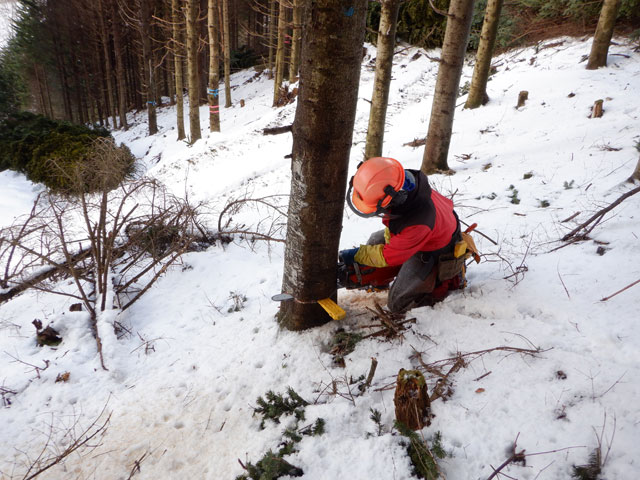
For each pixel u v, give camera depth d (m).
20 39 27.94
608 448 1.73
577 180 4.90
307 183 2.44
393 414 2.25
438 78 6.15
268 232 5.13
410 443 2.04
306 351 2.86
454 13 5.65
